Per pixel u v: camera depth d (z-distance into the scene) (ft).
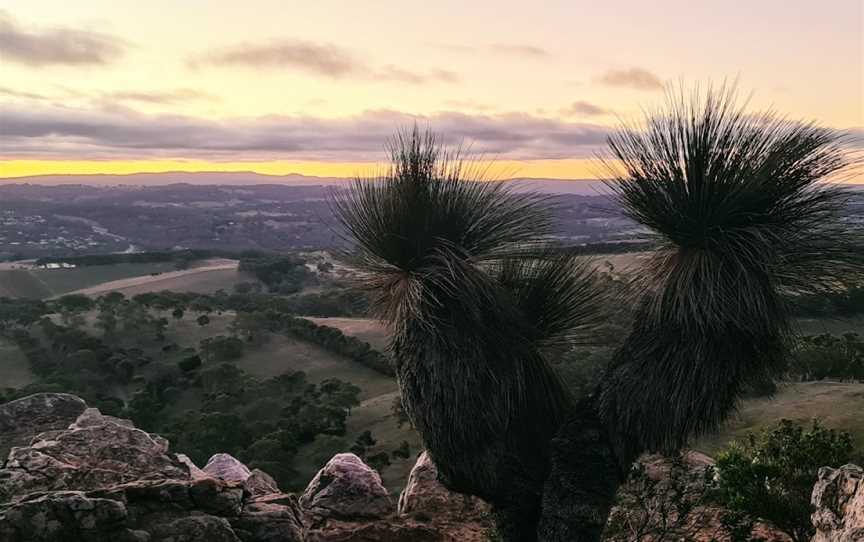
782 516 14.98
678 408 11.54
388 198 13.78
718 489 15.96
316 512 21.03
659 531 15.26
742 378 11.82
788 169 11.63
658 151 12.10
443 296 13.30
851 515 11.96
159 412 150.61
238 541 14.49
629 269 12.80
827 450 16.26
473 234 13.92
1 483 15.23
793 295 11.74
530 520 13.66
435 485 23.62
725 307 11.18
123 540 13.48
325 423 133.90
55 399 24.32
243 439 124.26
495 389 12.95
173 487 15.15
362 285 14.29
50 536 12.97
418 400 13.41
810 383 65.77
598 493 12.36
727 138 11.84
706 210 11.65
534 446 13.69
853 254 11.50
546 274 15.01
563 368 14.67
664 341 11.76
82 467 16.67
